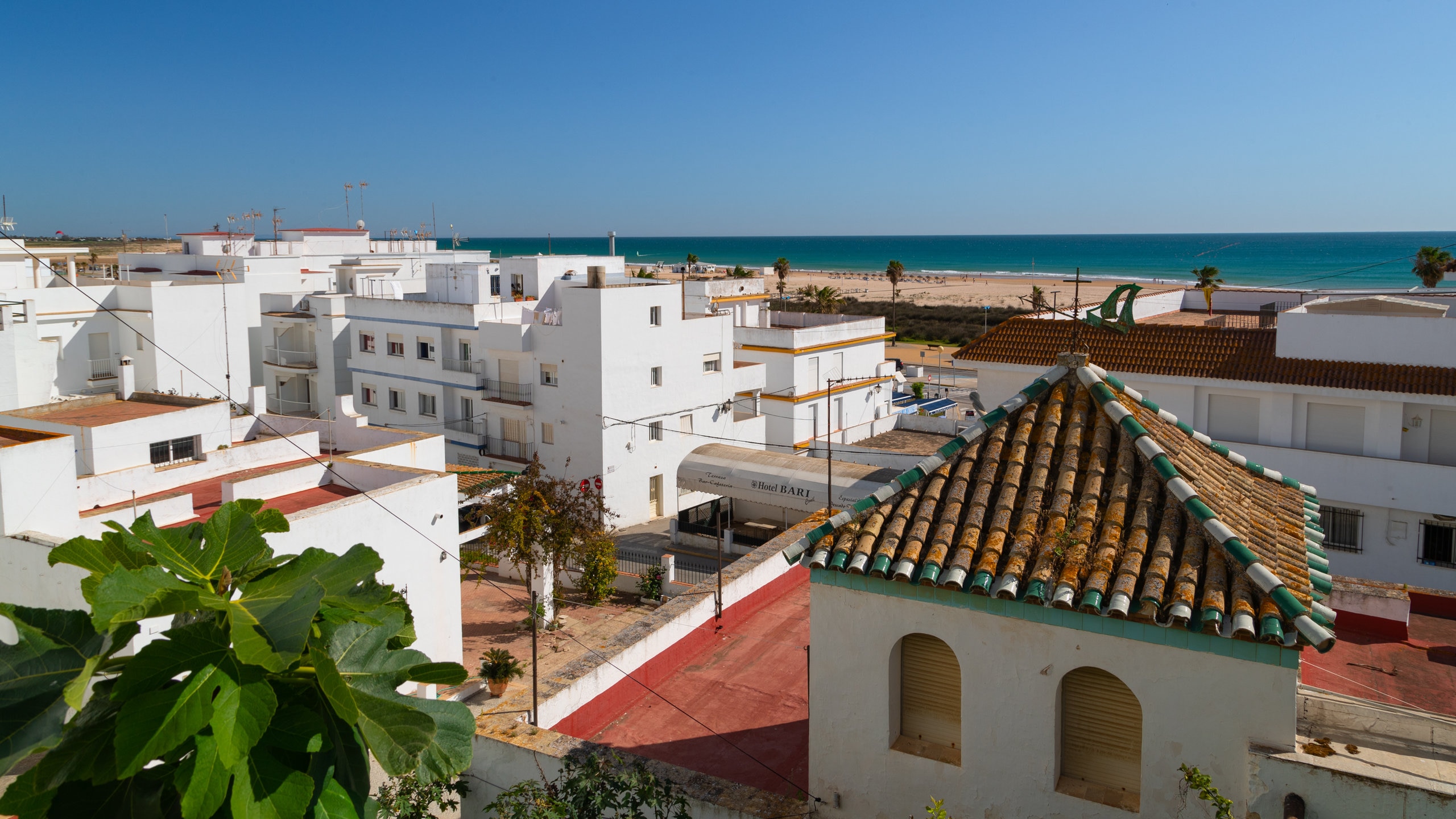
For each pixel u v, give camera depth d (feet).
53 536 66.03
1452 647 48.60
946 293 569.23
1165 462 34.58
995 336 110.11
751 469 143.13
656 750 46.39
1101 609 30.99
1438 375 87.30
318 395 193.57
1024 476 36.29
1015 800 33.76
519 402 158.81
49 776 15.39
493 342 161.38
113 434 91.20
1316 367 92.68
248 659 14.17
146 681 14.69
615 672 50.26
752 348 181.27
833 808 37.29
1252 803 29.96
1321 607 30.35
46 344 153.17
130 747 13.94
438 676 18.25
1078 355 39.29
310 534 71.05
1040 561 32.55
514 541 106.52
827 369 184.96
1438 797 27.78
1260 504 37.58
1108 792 33.01
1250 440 96.17
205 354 171.94
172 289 166.20
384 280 196.65
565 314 152.25
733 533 145.38
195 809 14.33
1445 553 87.86
